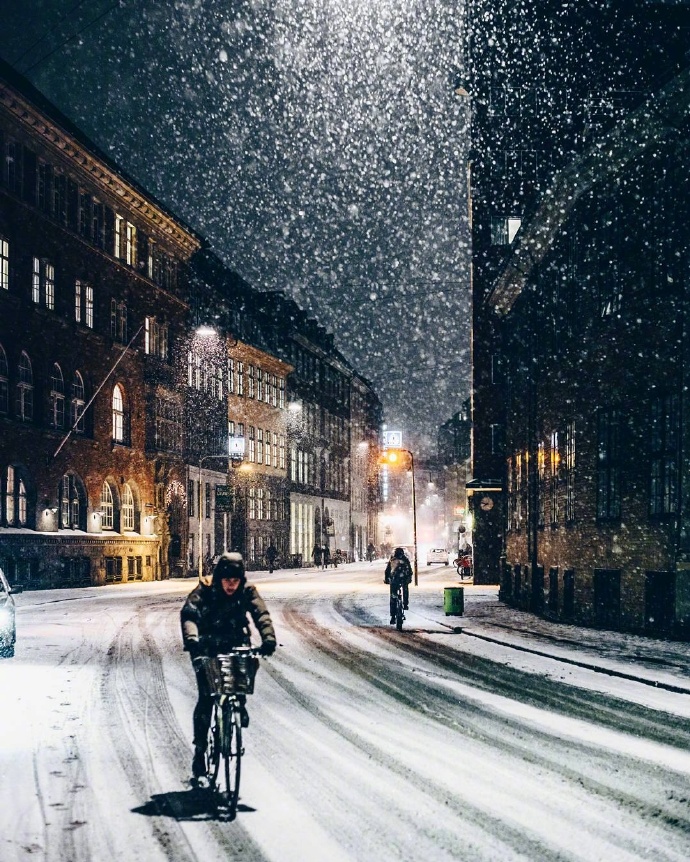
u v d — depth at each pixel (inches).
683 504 789.9
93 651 741.3
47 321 1777.8
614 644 788.6
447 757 365.1
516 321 1376.7
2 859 240.1
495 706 488.7
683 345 796.6
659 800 303.9
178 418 2450.8
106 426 2025.1
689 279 794.2
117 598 1529.3
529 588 1253.1
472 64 1937.7
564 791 313.9
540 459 1202.6
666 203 836.6
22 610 1239.5
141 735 406.0
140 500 2203.5
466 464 5723.4
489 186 1967.3
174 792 309.1
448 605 1147.3
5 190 1635.1
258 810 288.2
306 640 846.5
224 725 290.2
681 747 388.8
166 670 628.1
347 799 301.4
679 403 806.5
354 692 534.6
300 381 3668.8
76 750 374.3
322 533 3978.8
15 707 474.9
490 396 2004.2
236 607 302.8
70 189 1907.0
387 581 1000.2
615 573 926.4
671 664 648.4
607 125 941.2
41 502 1740.9
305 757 363.9
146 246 2273.6
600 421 960.9
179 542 2449.6
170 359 2391.7
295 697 515.5
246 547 3056.1
